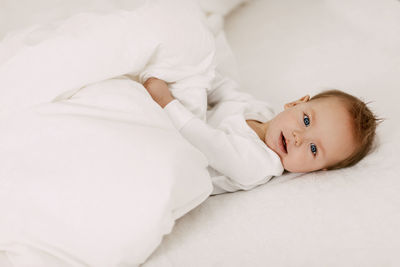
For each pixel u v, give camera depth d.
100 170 0.59
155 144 0.61
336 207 0.67
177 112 0.81
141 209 0.56
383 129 0.87
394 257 0.59
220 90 1.04
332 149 0.82
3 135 0.65
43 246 0.59
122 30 0.79
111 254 0.56
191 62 0.90
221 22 1.35
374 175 0.74
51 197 0.58
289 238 0.63
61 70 0.72
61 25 0.80
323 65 1.15
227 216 0.69
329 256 0.60
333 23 1.33
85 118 0.65
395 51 1.12
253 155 0.81
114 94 0.71
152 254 0.64
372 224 0.64
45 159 0.62
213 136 0.79
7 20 1.11
